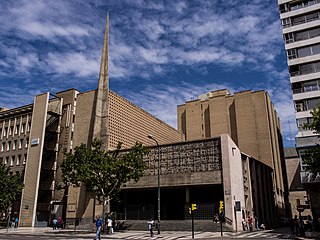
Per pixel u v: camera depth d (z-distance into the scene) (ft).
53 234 99.66
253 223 133.80
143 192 138.92
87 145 149.79
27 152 165.99
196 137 237.66
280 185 215.72
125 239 81.10
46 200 164.45
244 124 212.84
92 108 154.92
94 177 104.99
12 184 139.03
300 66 136.98
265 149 201.46
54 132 174.81
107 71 154.51
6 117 188.65
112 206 137.28
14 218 155.94
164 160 128.26
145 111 176.35
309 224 110.22
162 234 98.22
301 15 144.25
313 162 83.87
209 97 236.43
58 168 168.45
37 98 174.91
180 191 132.77
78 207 142.41
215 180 116.26
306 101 130.62
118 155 138.72
